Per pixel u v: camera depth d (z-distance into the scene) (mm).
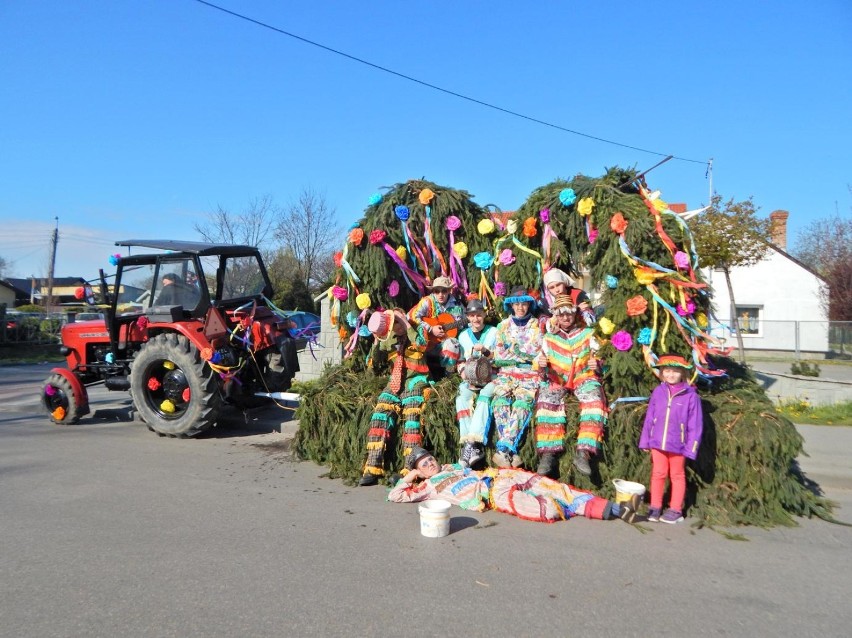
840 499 5512
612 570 3830
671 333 5121
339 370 6602
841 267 24188
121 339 8891
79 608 3338
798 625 3182
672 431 4535
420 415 5473
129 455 6883
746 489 4691
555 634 3072
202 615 3254
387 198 6730
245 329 8250
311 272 24828
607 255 5316
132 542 4270
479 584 3619
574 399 5199
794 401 9570
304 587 3572
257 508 5004
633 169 5738
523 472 5059
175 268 8219
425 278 6824
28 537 4371
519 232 6129
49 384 8727
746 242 15211
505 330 5426
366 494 5402
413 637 3035
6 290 46625
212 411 7605
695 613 3295
